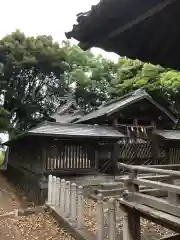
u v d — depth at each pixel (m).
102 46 3.98
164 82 17.03
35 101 30.11
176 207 3.43
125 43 3.94
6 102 28.31
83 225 6.73
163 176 4.71
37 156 12.27
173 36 3.75
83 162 12.25
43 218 8.23
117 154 13.53
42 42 29.47
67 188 7.86
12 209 10.62
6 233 7.10
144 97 14.59
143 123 16.11
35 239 6.68
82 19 3.32
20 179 16.03
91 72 32.69
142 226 6.96
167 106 21.34
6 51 27.22
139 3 2.93
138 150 14.58
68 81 32.09
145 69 19.86
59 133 11.16
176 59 4.38
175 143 15.41
